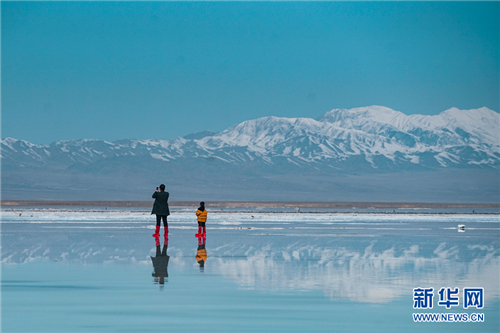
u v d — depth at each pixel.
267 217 181.75
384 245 75.50
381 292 39.97
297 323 31.78
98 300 37.12
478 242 81.19
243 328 30.84
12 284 42.69
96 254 62.44
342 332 30.22
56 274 47.41
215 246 72.81
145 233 96.81
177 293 39.41
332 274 48.09
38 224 125.94
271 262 56.03
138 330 30.36
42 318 32.59
